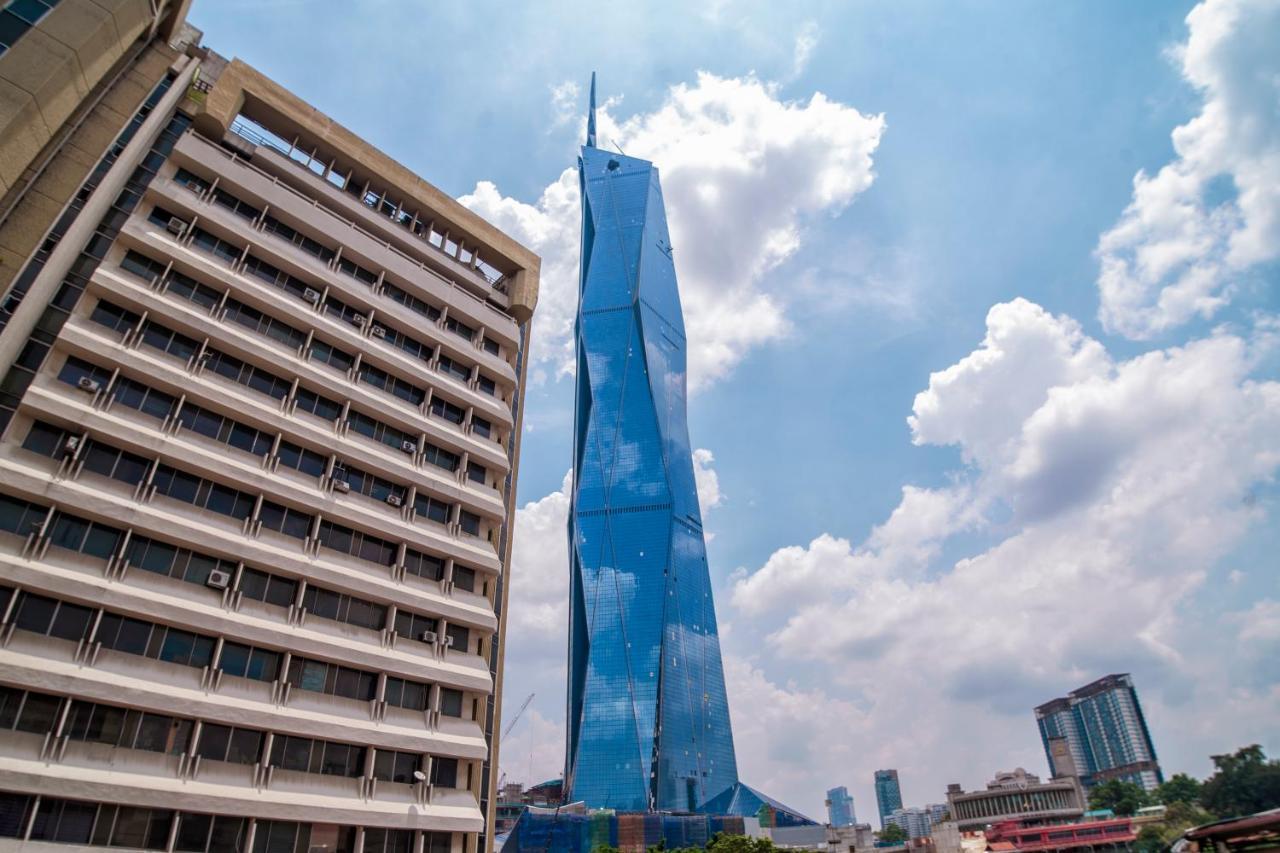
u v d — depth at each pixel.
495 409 54.59
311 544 41.84
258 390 43.12
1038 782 194.25
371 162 55.50
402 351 51.47
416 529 46.91
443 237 59.91
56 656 31.56
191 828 33.16
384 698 41.81
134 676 33.31
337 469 45.09
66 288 37.91
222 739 35.44
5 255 33.78
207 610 36.34
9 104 30.83
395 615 44.19
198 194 44.06
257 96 49.91
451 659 45.66
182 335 40.94
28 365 35.38
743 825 182.62
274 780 36.12
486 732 47.34
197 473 38.94
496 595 51.66
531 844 161.38
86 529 34.59
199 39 51.12
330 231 49.53
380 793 39.75
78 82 33.94
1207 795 130.75
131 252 40.41
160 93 45.22
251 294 43.56
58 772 29.98
